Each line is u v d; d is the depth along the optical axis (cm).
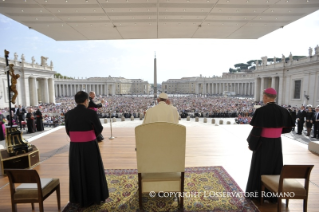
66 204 297
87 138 273
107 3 461
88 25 609
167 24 609
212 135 737
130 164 454
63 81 7906
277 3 467
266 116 277
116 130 829
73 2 454
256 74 4069
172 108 341
